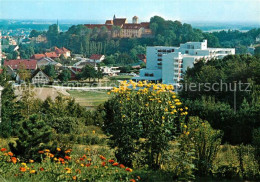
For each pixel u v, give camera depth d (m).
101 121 44.84
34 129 19.02
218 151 20.09
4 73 63.16
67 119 38.59
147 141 17.64
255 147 18.47
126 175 15.31
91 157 18.62
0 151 16.69
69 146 21.53
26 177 14.57
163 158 17.48
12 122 38.47
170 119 17.62
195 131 17.81
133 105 17.94
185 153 17.16
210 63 76.62
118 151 18.39
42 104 53.69
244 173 18.00
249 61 74.12
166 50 152.62
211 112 36.38
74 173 14.75
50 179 14.41
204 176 17.64
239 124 34.28
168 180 16.14
